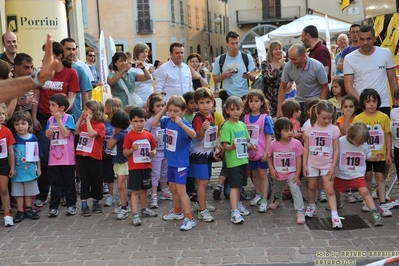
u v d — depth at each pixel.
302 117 7.53
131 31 35.38
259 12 43.62
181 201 6.17
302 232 5.67
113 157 6.71
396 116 6.20
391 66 6.80
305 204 6.80
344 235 5.51
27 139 6.62
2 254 5.39
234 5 44.19
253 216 6.38
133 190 6.28
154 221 6.36
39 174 6.74
